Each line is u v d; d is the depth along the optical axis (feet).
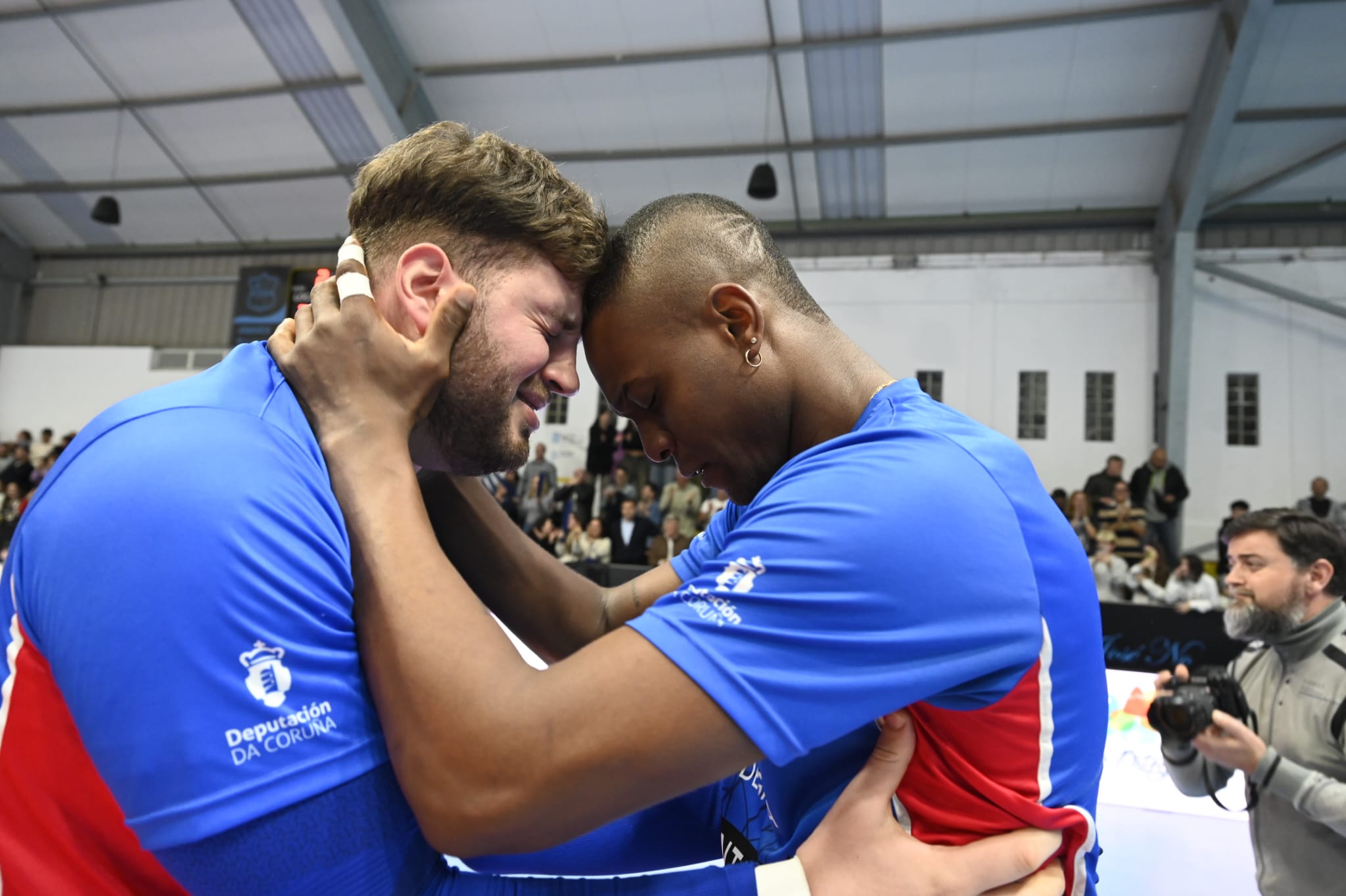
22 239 48.88
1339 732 6.07
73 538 2.15
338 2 29.40
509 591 3.81
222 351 45.91
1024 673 2.49
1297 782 5.87
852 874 2.57
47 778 2.26
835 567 2.26
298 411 2.60
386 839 2.37
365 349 2.63
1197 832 7.89
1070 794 2.71
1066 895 2.68
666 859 3.59
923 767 2.70
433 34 31.89
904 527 2.31
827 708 2.23
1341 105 29.63
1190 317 33.68
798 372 3.11
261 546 2.20
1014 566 2.44
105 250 48.39
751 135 34.47
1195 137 30.60
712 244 3.10
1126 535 26.89
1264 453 34.65
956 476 2.48
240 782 2.08
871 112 32.89
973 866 2.53
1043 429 36.63
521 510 32.63
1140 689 8.42
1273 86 29.43
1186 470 35.14
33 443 45.01
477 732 2.15
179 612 2.08
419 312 2.83
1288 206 34.94
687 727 2.14
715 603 2.29
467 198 2.86
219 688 2.08
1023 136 32.99
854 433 2.72
